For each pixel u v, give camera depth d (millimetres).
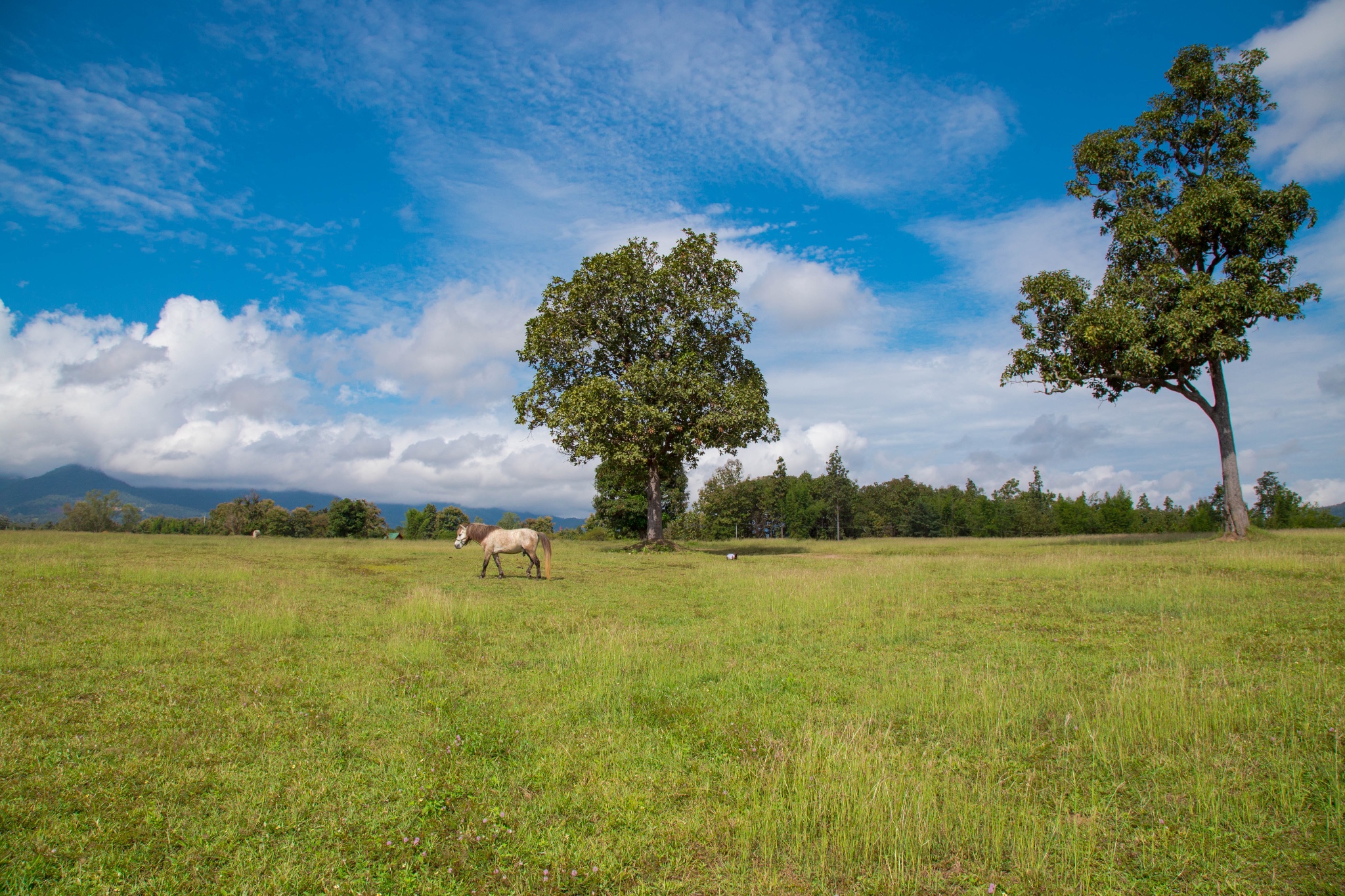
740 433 31828
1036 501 100625
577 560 27672
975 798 5273
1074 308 29047
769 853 4590
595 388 29984
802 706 7605
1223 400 29031
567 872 4363
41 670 8344
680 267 33469
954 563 22984
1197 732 6277
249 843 4602
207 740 6273
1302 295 26125
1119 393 30953
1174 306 27328
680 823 5000
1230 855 4484
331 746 6223
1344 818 4820
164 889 4066
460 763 5934
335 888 4125
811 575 19859
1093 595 14477
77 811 4957
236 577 16984
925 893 4195
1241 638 10000
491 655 9844
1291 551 21500
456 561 25562
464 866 4434
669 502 59375
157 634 10289
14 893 3963
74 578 15609
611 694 8008
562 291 33125
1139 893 4141
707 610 14211
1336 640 9594
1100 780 5625
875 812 4863
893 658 9672
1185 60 29031
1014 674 8594
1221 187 26875
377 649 10047
